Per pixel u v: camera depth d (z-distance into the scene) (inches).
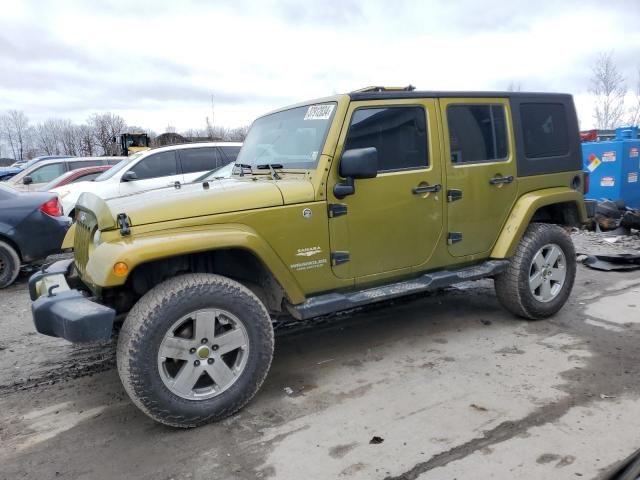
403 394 134.4
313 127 145.9
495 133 170.9
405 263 153.4
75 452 115.2
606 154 331.6
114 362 163.9
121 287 131.8
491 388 135.4
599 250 283.1
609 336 168.2
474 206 165.0
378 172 146.0
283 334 181.0
